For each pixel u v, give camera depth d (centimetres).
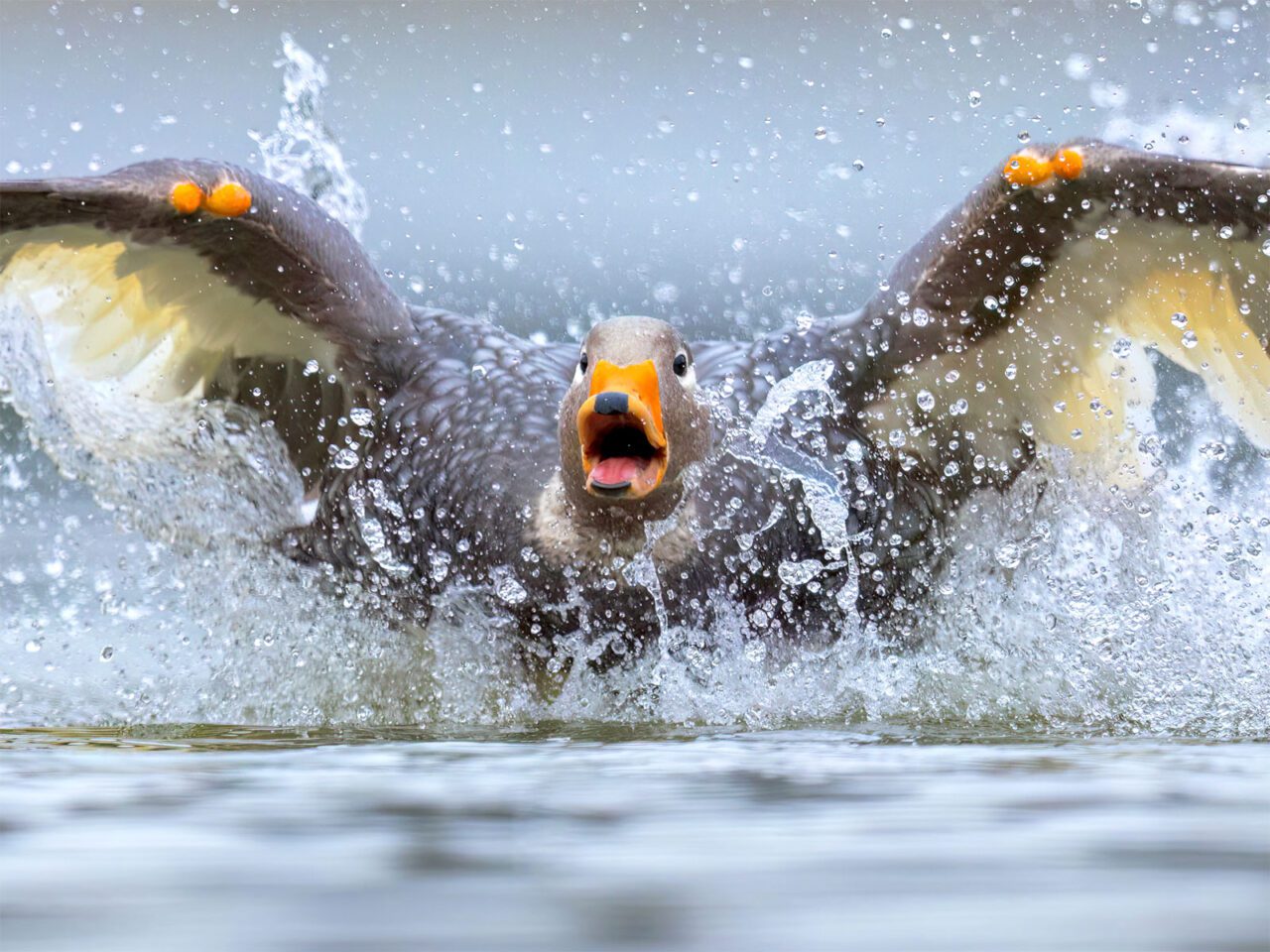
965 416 1220
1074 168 1065
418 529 1159
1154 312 1152
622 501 1039
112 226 1094
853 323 1220
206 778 529
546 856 371
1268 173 1063
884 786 490
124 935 288
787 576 1129
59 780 520
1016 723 934
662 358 1018
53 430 1184
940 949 273
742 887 330
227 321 1196
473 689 1115
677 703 1045
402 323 1234
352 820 427
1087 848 369
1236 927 283
